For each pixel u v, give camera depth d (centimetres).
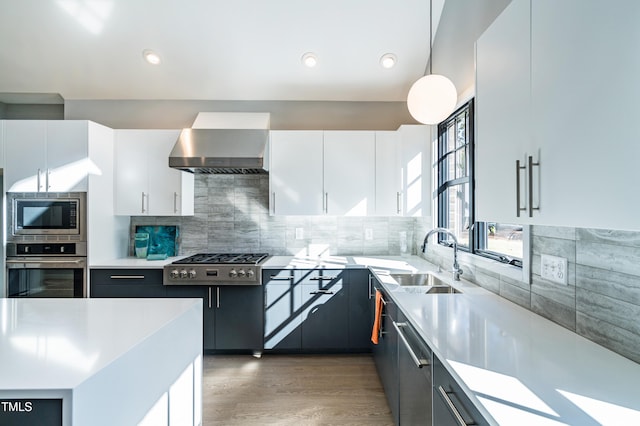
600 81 83
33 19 273
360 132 324
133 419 114
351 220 362
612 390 88
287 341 298
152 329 130
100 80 327
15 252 286
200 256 336
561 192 98
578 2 90
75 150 288
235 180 359
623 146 76
